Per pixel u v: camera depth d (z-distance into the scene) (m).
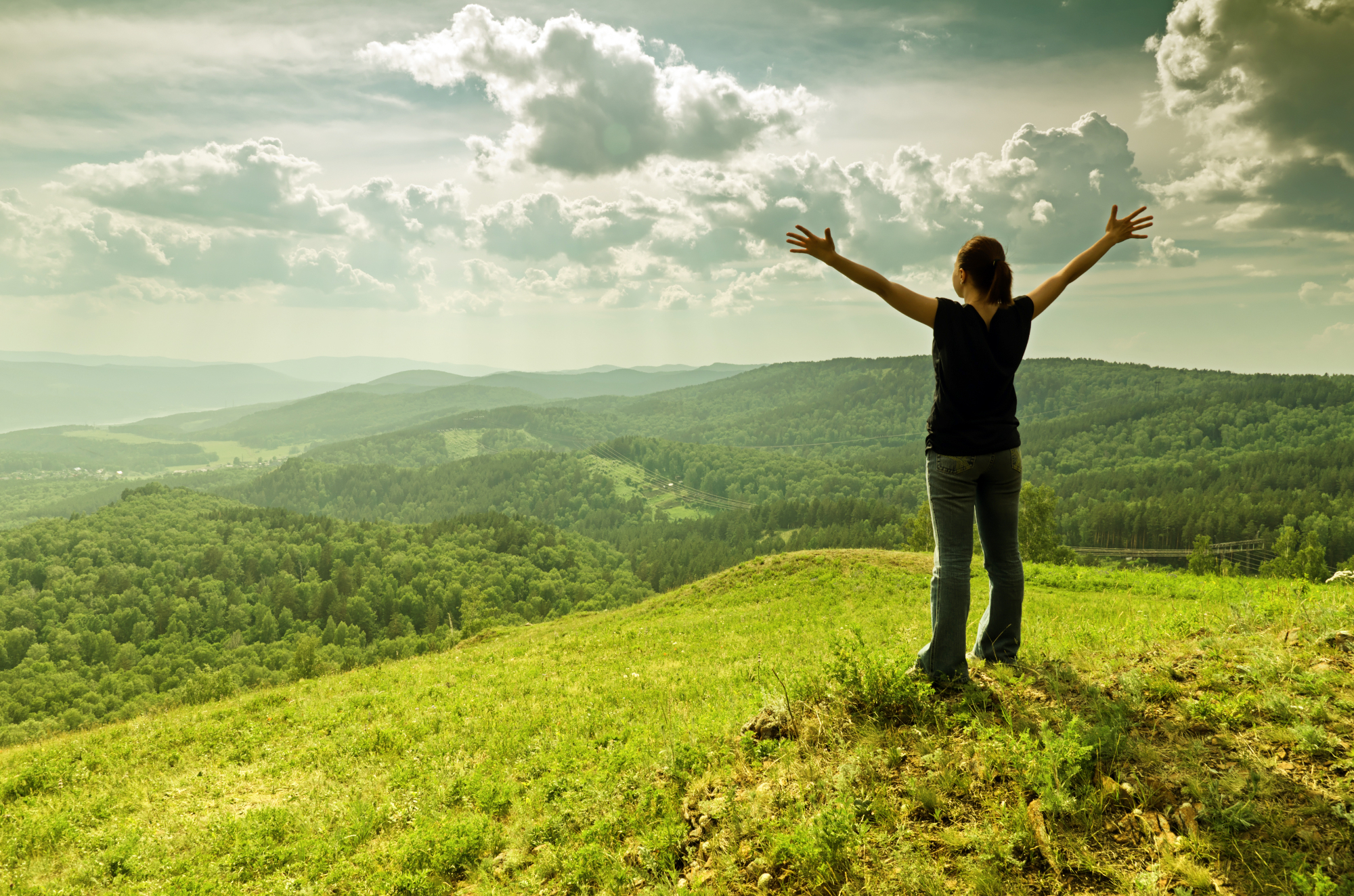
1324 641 4.22
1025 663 4.79
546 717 9.19
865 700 4.56
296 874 5.61
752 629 16.89
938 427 4.23
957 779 3.63
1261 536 136.38
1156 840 2.96
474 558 175.25
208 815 7.69
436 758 8.19
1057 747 3.47
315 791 7.92
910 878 3.12
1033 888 2.95
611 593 161.25
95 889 6.04
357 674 17.30
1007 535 4.59
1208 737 3.49
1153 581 18.56
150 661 129.38
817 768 4.08
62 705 107.06
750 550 195.50
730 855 3.73
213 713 13.92
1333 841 2.71
